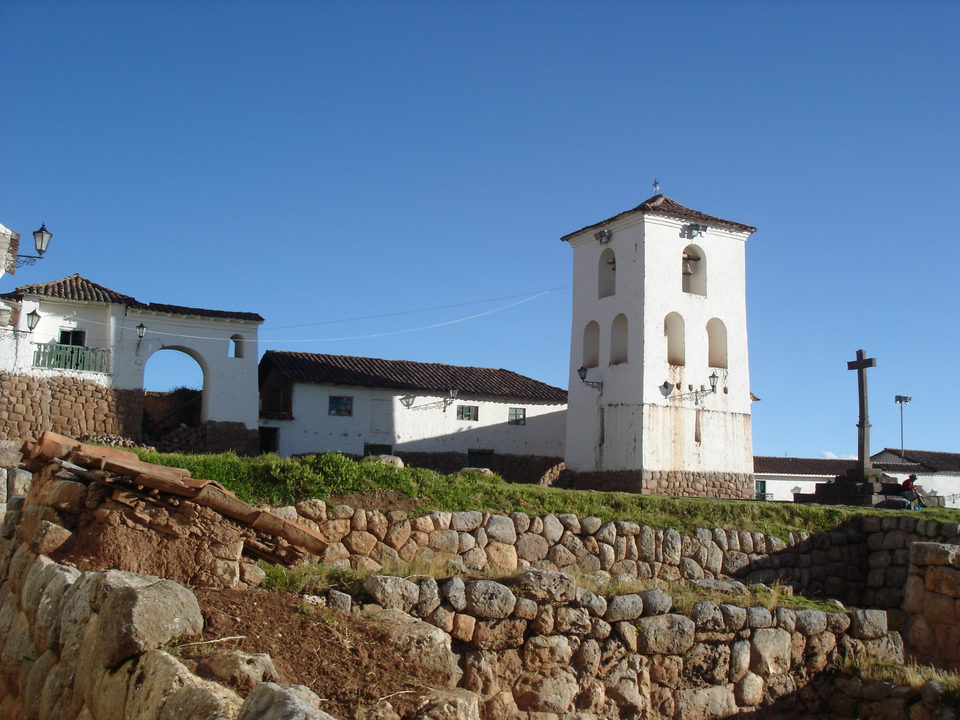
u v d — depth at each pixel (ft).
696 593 45.19
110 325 115.03
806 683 41.45
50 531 32.42
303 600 29.04
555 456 145.89
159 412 128.67
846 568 69.82
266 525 34.88
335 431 129.49
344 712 21.57
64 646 24.27
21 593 31.48
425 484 59.72
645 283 117.39
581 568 60.70
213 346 121.49
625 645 38.22
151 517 33.73
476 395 141.08
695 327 120.88
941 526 65.41
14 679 28.81
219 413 120.26
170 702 17.93
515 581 38.27
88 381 112.06
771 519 70.08
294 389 127.65
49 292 113.29
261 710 16.14
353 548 54.03
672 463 115.55
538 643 36.94
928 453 208.95
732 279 125.70
